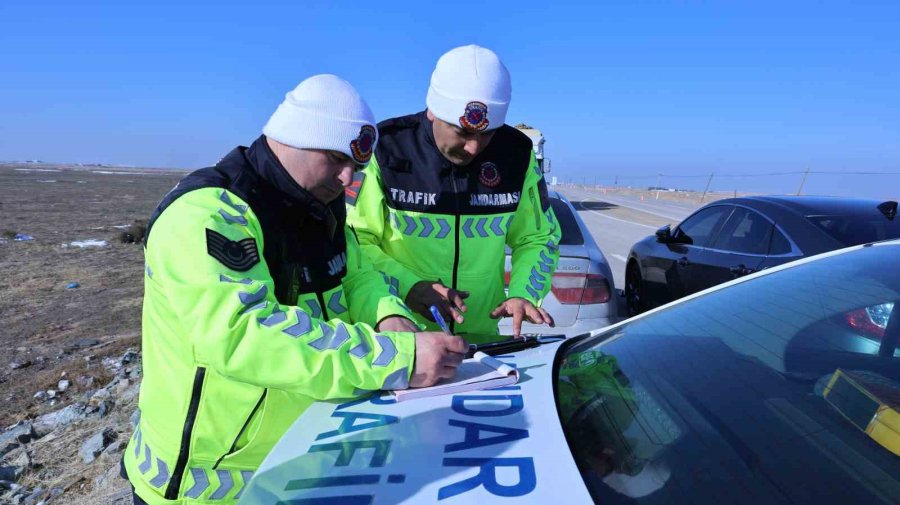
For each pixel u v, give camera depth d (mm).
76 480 3350
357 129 1467
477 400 1468
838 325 1546
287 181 1485
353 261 1939
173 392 1438
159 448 1489
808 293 1729
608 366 1638
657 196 41719
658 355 1621
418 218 2277
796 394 1311
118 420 4039
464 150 2150
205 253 1288
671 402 1371
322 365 1320
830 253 2008
